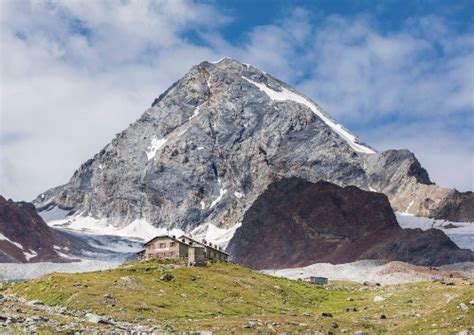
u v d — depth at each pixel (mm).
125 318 133625
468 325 99812
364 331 126312
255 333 117062
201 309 153625
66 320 106500
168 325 123000
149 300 154500
